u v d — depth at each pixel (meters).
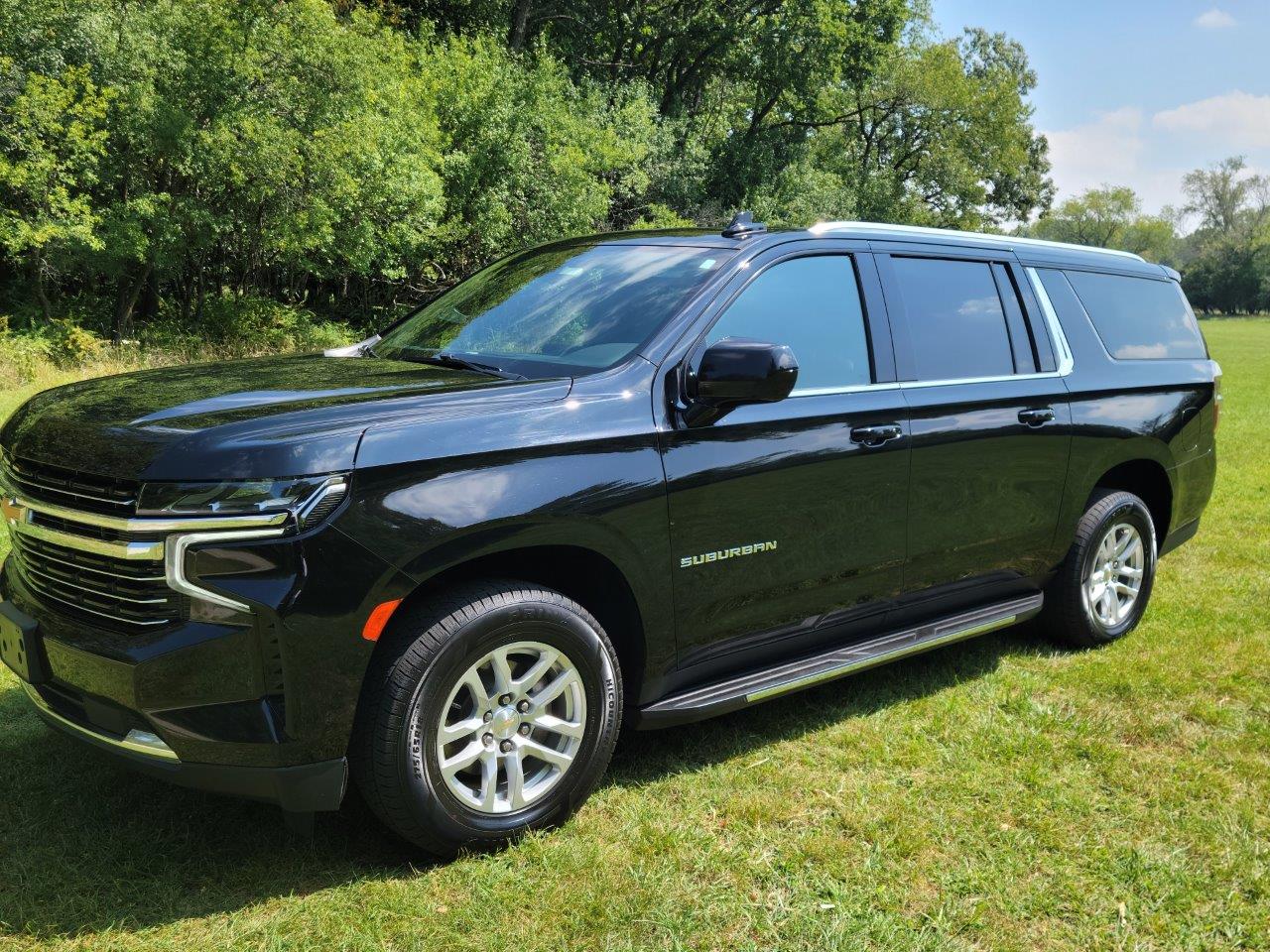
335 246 21.58
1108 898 2.68
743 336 3.28
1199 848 2.93
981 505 3.96
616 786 3.19
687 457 3.03
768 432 3.22
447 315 3.84
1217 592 5.61
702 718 3.19
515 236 25.23
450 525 2.55
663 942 2.43
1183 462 4.96
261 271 25.14
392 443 2.51
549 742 2.91
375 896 2.55
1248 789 3.30
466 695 2.75
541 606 2.75
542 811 2.85
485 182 24.47
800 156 37.81
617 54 35.78
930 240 4.06
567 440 2.79
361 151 20.61
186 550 2.34
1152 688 4.14
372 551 2.44
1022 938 2.51
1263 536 6.99
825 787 3.22
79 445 2.56
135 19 18.88
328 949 2.35
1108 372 4.57
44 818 2.87
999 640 4.79
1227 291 106.38
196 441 2.41
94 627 2.52
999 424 3.98
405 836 2.63
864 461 3.49
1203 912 2.63
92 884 2.56
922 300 3.89
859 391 3.54
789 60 34.41
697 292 3.25
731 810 3.05
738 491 3.15
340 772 2.49
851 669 3.56
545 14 34.03
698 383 2.95
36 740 3.36
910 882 2.72
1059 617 4.58
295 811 2.48
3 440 2.90
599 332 3.25
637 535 2.92
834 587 3.52
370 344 3.90
